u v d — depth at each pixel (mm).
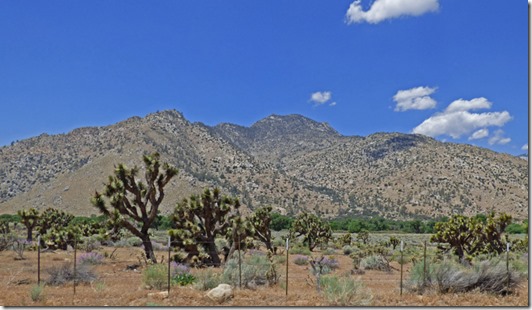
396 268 25047
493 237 29359
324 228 47344
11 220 97250
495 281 14672
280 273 19156
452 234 29641
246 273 16453
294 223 48031
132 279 19234
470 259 25766
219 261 24781
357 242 55594
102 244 40875
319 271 16766
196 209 25250
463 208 176500
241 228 24828
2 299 13766
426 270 15203
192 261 24688
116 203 24922
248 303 12906
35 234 56625
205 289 15367
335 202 198625
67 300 13453
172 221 26297
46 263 24719
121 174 25594
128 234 48094
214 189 25688
